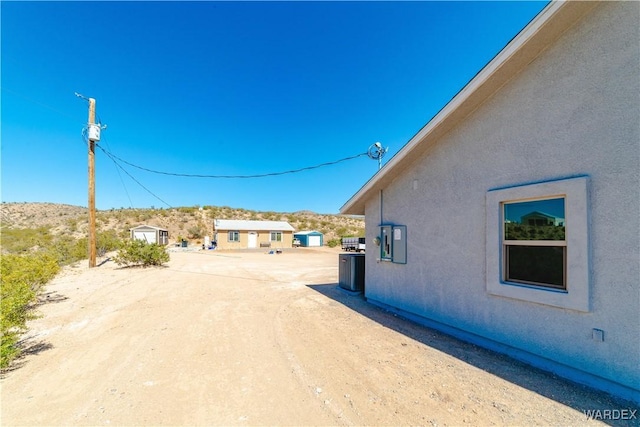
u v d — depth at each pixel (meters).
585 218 3.60
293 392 3.65
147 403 3.40
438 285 5.91
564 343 3.86
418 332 5.84
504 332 4.64
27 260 8.80
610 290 3.42
